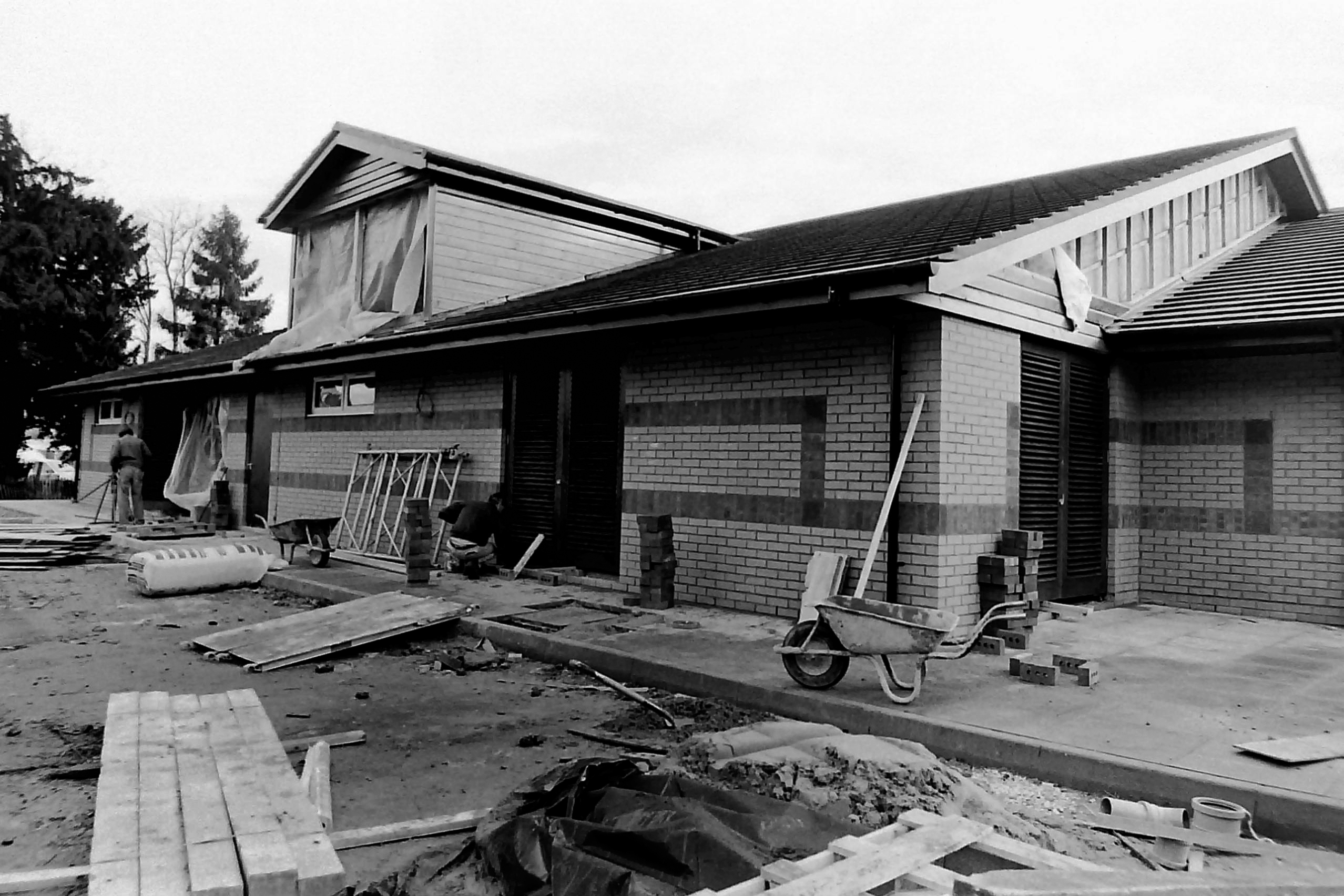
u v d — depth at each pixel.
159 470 20.25
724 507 8.77
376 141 13.98
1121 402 9.55
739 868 3.01
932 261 6.21
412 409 12.98
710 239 16.47
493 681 6.57
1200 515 9.45
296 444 15.46
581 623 7.94
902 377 7.46
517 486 11.37
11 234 29.94
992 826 3.45
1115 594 9.45
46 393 24.02
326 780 4.25
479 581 10.33
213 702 5.12
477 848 3.27
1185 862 3.46
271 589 10.80
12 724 5.34
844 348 7.90
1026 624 7.18
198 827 3.31
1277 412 9.00
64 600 9.85
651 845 3.09
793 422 8.25
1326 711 5.30
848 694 5.66
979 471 7.64
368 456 13.54
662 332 9.04
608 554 10.27
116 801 3.58
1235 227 12.22
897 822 3.35
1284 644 7.43
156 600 9.96
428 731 5.34
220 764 4.04
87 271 32.75
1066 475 8.95
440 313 13.46
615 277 13.82
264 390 16.48
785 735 4.29
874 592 7.53
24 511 20.20
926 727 5.04
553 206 14.62
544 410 11.04
